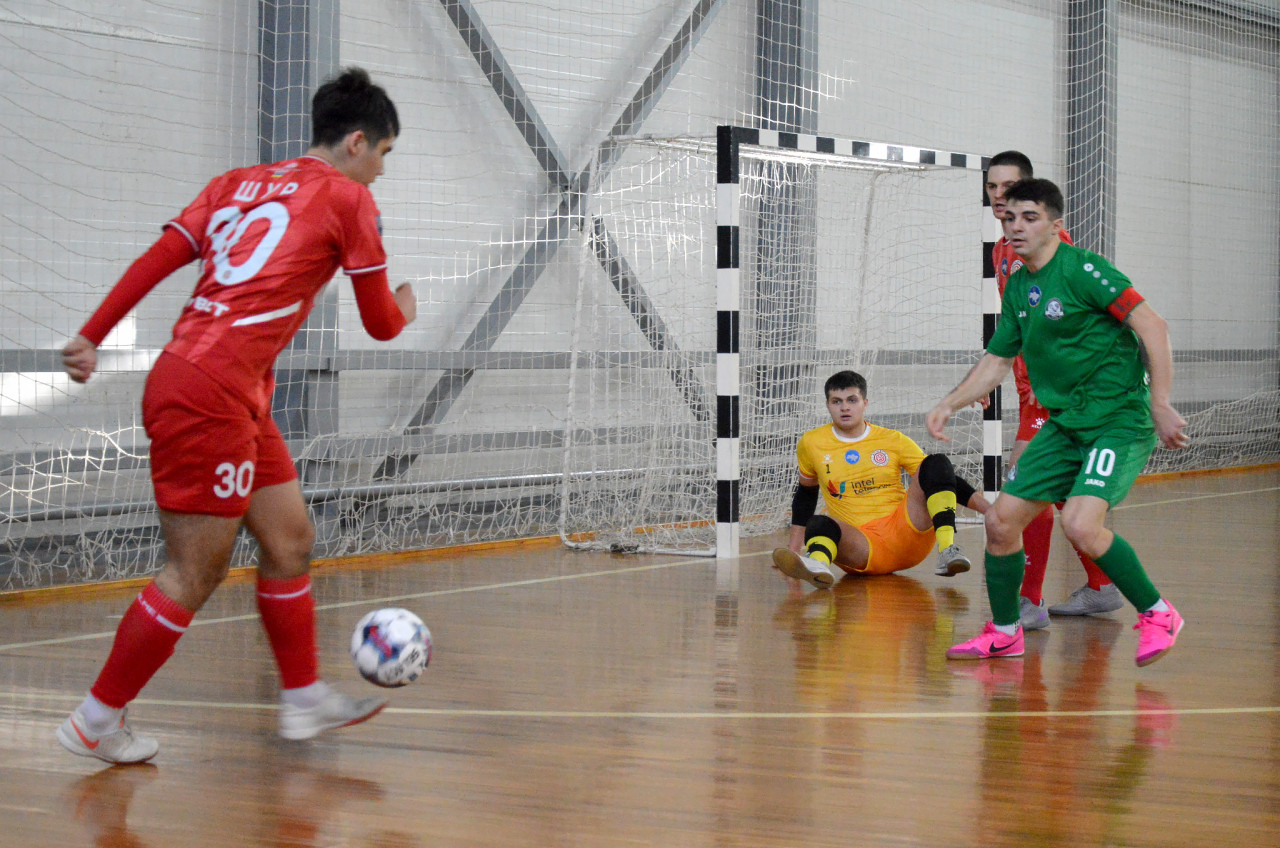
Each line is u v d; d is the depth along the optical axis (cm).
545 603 736
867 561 829
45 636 645
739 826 353
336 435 998
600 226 1193
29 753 427
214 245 398
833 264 1337
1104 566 545
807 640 626
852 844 338
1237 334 1922
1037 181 551
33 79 899
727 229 918
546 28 1183
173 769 409
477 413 1129
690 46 1268
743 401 1211
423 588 793
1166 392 516
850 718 474
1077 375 549
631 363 1202
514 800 377
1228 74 1884
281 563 421
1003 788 388
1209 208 1867
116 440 930
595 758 420
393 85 1066
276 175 404
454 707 490
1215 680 539
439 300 1106
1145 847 337
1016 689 523
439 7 1095
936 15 1523
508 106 1136
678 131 1285
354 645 435
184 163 974
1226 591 763
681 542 1048
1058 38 1675
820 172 1309
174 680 535
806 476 860
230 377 384
